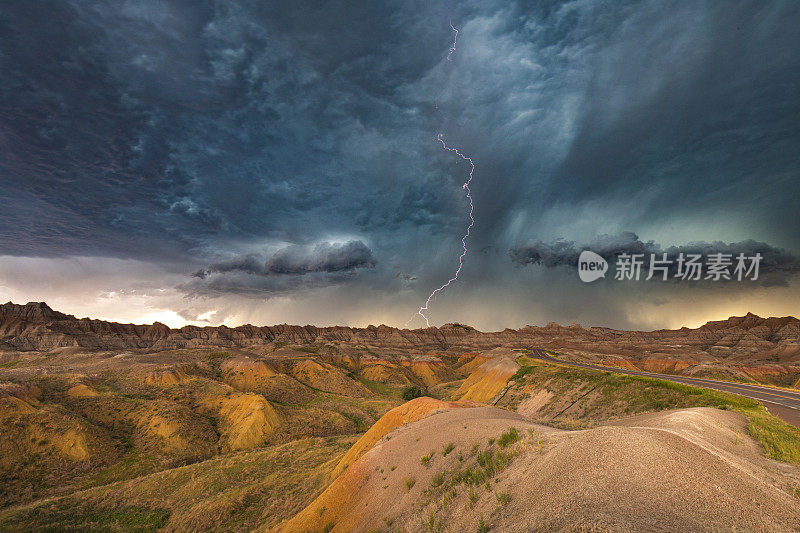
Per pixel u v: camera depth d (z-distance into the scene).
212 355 148.88
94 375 97.12
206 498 39.56
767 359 145.62
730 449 15.20
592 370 57.91
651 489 8.52
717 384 46.19
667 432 11.59
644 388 41.66
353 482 21.81
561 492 9.15
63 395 77.88
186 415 76.62
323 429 82.25
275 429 79.00
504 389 72.25
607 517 7.26
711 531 6.98
